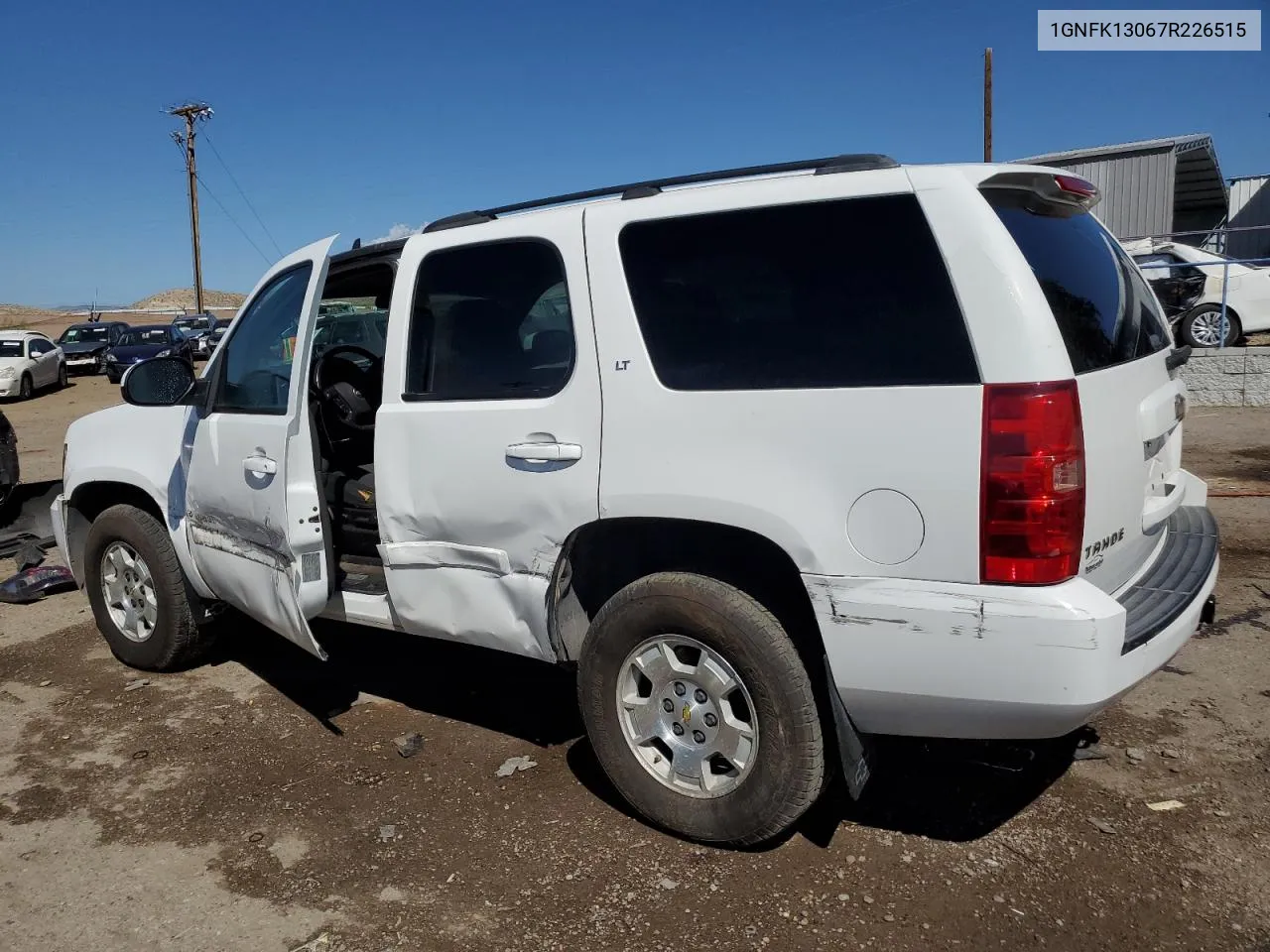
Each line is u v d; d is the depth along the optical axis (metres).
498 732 4.13
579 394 3.15
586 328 3.15
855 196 2.79
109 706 4.57
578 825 3.36
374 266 4.08
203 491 4.31
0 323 63.34
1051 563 2.51
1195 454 9.34
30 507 7.89
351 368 4.55
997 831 3.20
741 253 2.95
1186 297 13.62
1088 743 3.74
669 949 2.72
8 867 3.27
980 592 2.56
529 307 3.37
